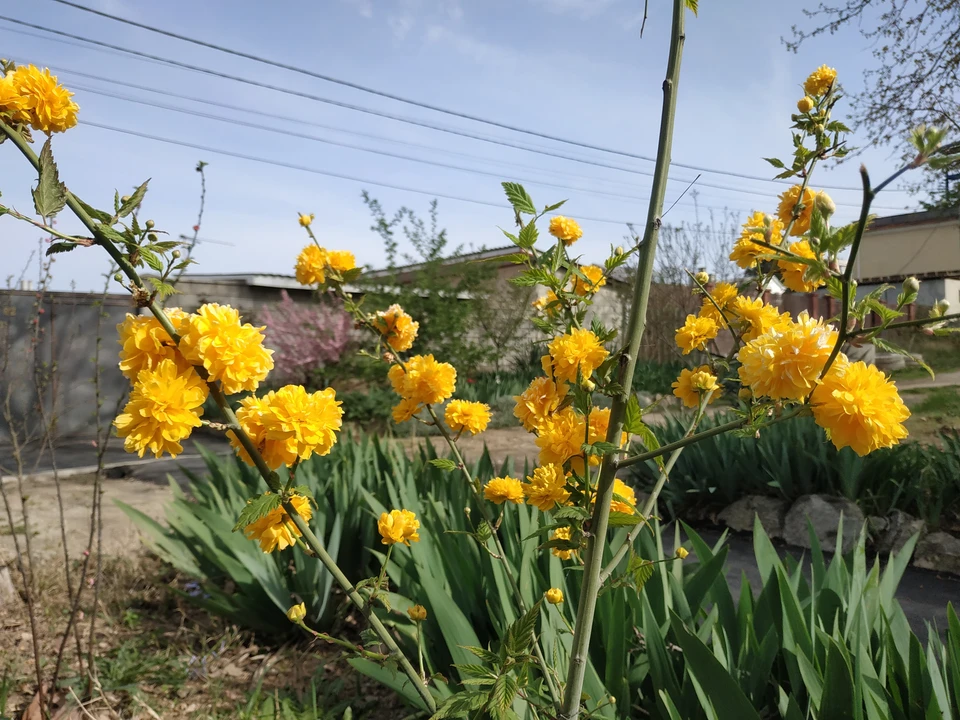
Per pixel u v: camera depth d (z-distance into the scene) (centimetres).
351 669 301
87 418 1055
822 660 198
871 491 481
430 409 206
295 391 117
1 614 356
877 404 100
